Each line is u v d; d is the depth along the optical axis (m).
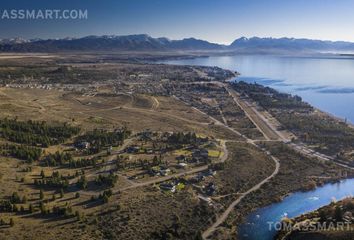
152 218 152.12
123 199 165.00
